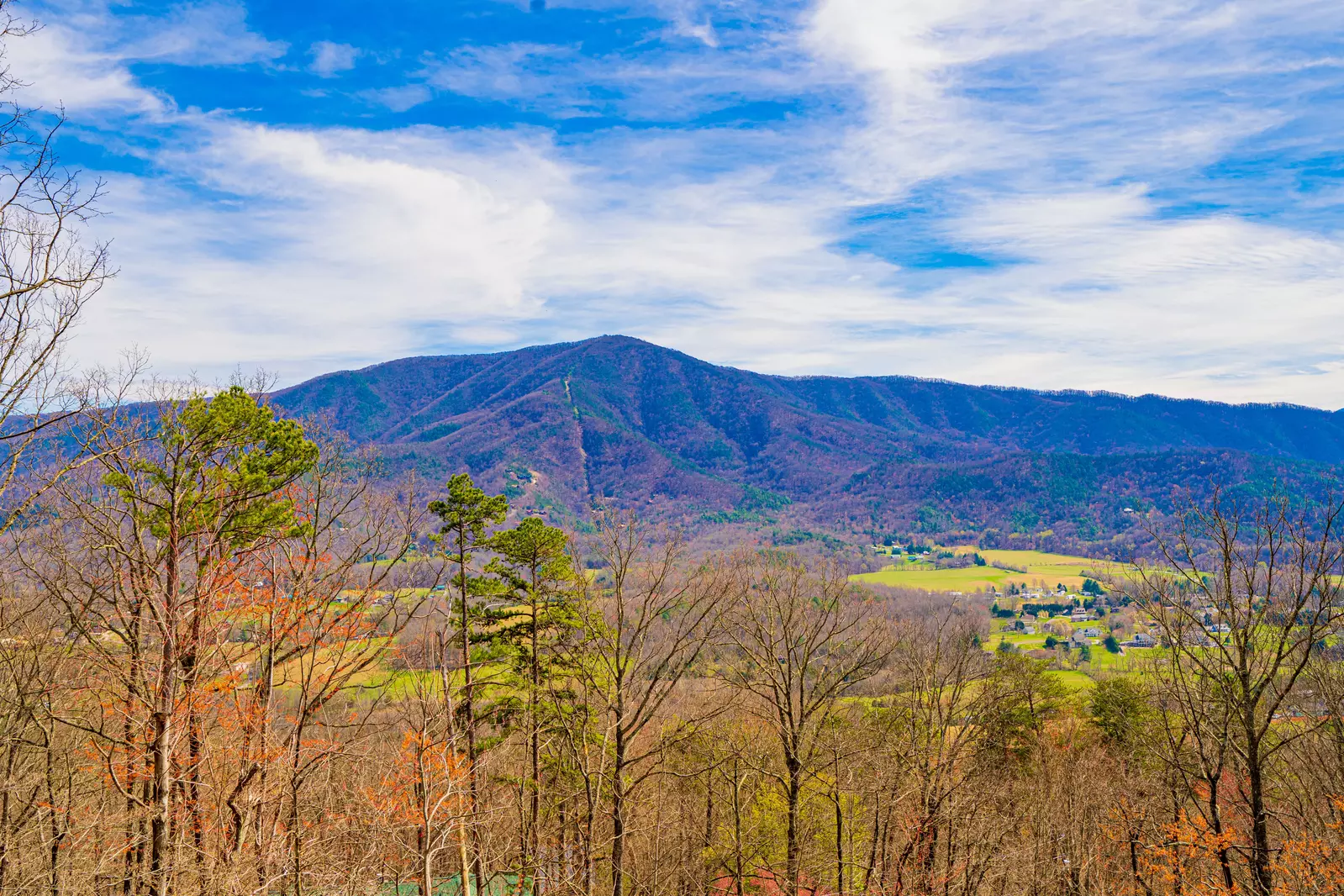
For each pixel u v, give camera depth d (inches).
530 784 722.2
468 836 647.8
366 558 590.6
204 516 554.3
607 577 693.9
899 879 870.4
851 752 836.0
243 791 550.9
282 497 596.1
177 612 496.4
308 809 634.2
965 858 964.0
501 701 852.0
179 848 509.7
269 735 548.4
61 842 569.3
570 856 720.3
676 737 689.0
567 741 725.9
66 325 374.3
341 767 647.1
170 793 536.4
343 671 589.0
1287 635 520.1
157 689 492.1
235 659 572.4
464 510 868.6
